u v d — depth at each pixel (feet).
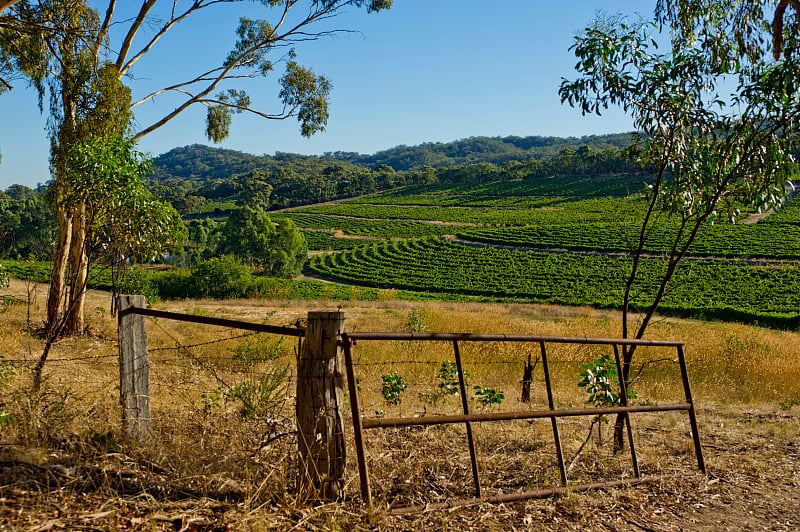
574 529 10.88
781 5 18.90
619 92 17.60
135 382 12.96
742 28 21.31
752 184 18.02
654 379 32.55
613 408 14.21
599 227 259.80
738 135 17.78
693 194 18.53
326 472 10.75
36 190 387.55
